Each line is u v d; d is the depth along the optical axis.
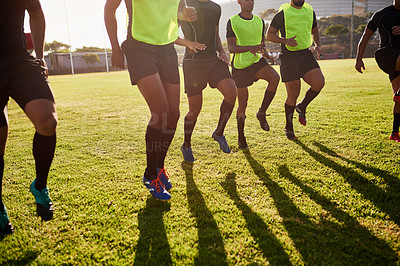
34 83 1.65
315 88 3.50
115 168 2.87
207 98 7.64
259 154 3.19
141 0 2.00
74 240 1.71
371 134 3.77
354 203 2.06
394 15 3.25
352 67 18.58
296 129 4.18
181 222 1.87
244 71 3.42
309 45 3.62
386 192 2.20
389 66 3.30
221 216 1.93
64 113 6.08
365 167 2.70
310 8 3.59
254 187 2.38
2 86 1.59
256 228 1.78
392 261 1.48
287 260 1.50
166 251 1.58
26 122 5.44
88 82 17.28
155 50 2.10
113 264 1.50
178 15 2.40
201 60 2.88
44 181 1.86
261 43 3.58
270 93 3.57
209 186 2.43
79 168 2.88
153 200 2.18
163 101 2.04
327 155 3.09
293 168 2.76
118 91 10.59
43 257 1.57
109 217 1.94
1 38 1.57
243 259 1.51
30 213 2.04
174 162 3.04
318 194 2.21
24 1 1.64
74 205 2.12
